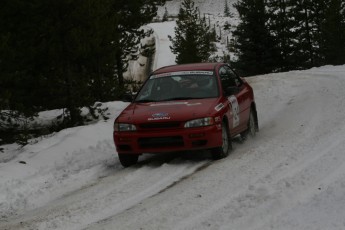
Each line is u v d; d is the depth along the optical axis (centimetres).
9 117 1541
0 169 1009
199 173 837
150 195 732
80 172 959
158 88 1055
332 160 809
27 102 1609
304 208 586
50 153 1156
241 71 5016
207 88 1024
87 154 1136
